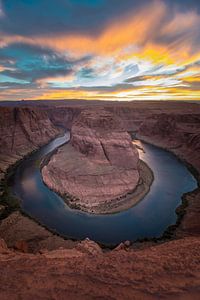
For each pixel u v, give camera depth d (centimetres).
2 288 604
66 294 560
